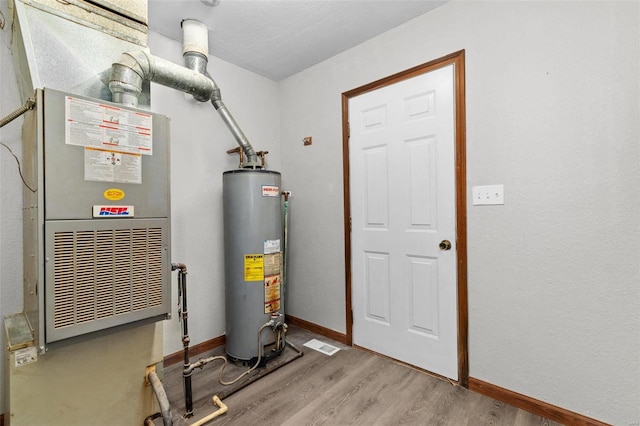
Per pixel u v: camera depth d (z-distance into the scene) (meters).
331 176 2.51
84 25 1.35
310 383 1.90
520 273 1.62
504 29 1.65
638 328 1.33
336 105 2.46
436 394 1.76
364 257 2.33
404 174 2.09
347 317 2.42
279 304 2.24
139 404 1.40
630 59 1.33
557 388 1.52
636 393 1.33
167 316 1.37
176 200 2.21
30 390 1.12
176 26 2.04
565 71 1.48
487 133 1.71
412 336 2.07
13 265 1.56
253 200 2.14
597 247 1.41
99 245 1.16
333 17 1.97
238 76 2.60
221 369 1.96
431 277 1.98
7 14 1.53
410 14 1.95
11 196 1.56
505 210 1.66
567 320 1.49
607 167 1.38
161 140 1.35
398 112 2.10
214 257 2.43
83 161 1.13
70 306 1.09
